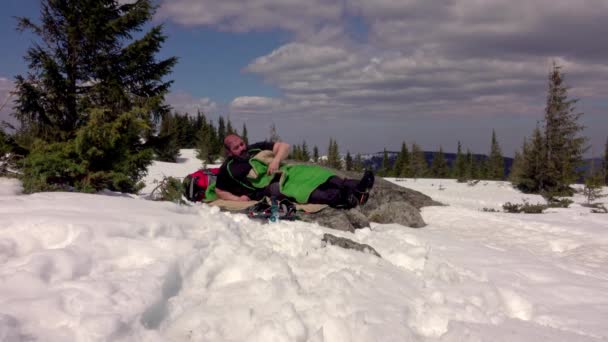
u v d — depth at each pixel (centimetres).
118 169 853
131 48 1138
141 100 1127
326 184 479
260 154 479
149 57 1191
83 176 682
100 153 820
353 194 474
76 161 824
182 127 5653
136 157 961
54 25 1049
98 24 1066
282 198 473
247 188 481
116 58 1138
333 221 530
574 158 2634
